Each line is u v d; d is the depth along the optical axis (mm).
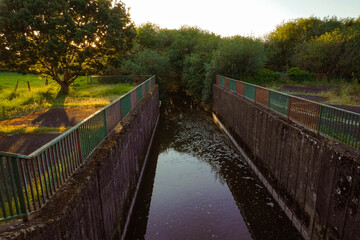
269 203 8930
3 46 14883
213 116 23047
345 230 5145
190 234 7293
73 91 18297
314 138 6434
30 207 3314
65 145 4273
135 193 9211
